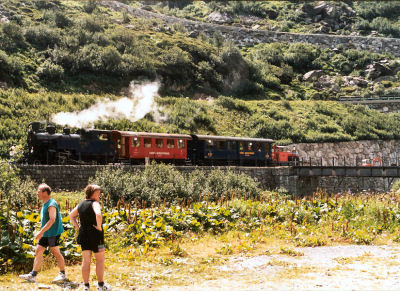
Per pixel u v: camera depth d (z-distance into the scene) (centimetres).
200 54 7131
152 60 6400
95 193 777
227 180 2642
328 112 6056
